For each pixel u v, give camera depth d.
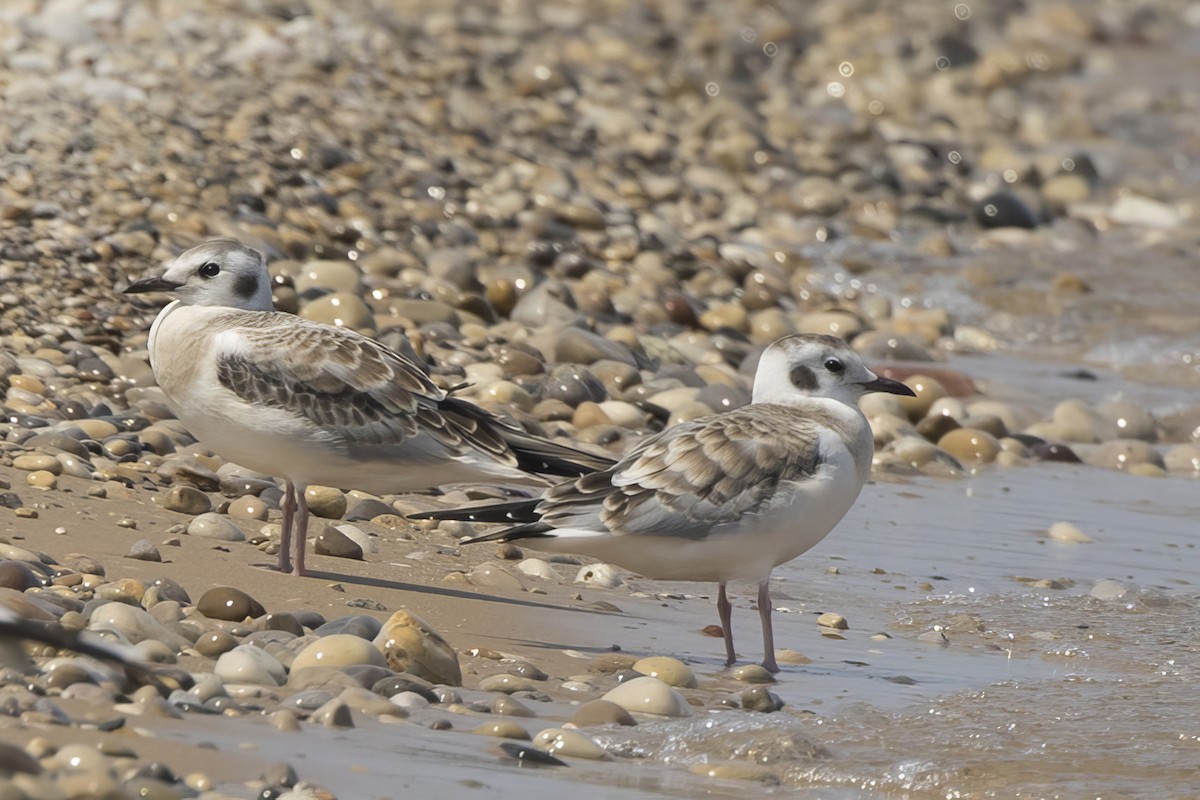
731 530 9.20
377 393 10.16
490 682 8.26
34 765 6.03
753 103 31.59
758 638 10.08
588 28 35.09
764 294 20.61
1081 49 41.81
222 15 26.22
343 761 6.75
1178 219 27.38
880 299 21.56
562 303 18.16
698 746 7.61
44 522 10.21
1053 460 16.59
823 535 9.58
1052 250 24.98
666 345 17.77
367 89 24.73
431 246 19.45
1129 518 14.41
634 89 30.45
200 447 12.52
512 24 33.91
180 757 6.53
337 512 11.63
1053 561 12.72
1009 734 8.09
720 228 23.52
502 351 16.28
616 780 7.05
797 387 9.91
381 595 9.80
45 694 7.06
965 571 12.27
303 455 10.09
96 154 19.38
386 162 21.72
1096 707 8.60
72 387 13.68
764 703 8.45
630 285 19.81
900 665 9.63
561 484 9.46
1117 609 11.27
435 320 17.08
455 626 9.38
